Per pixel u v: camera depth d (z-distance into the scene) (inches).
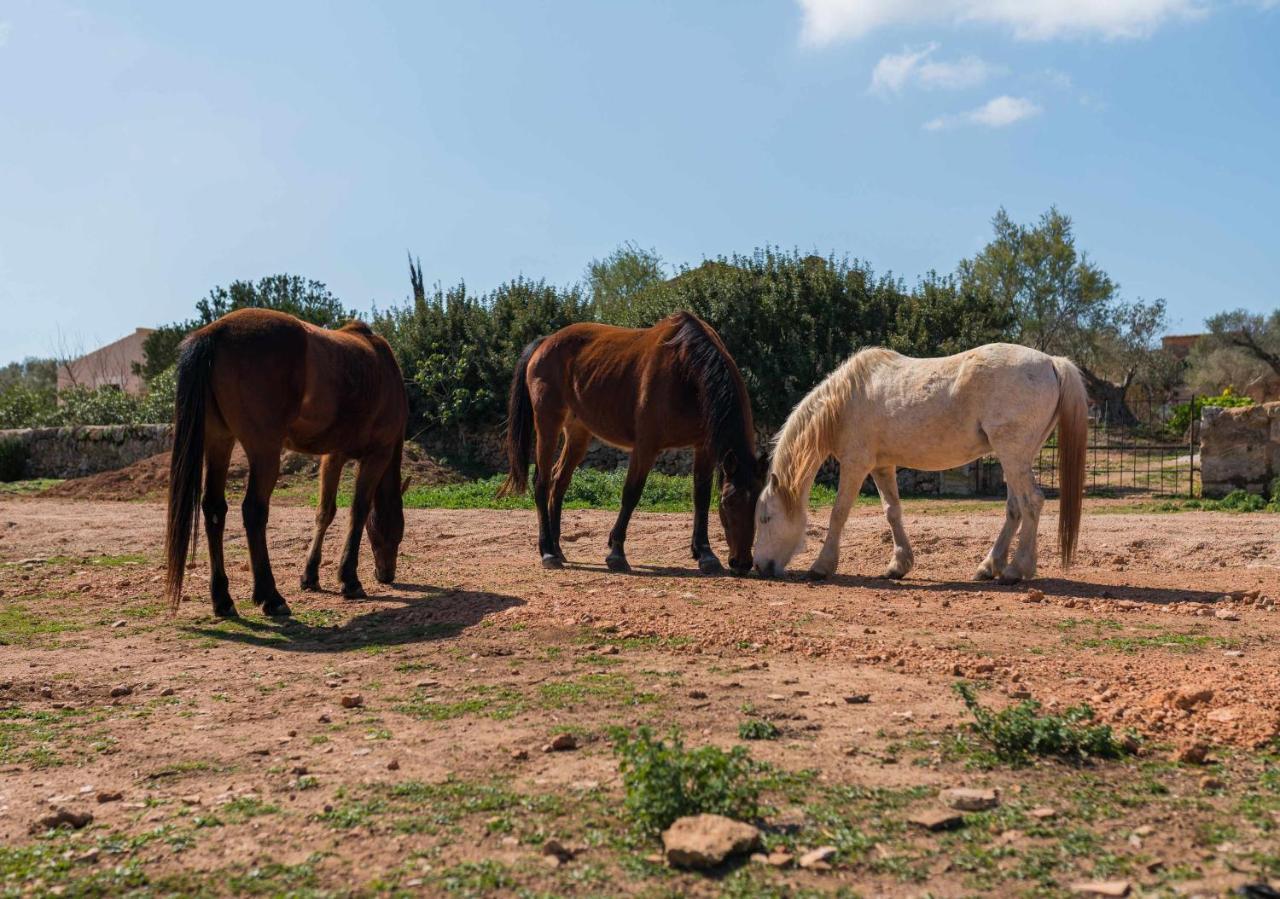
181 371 253.3
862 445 338.6
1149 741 153.3
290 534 463.2
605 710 175.0
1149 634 238.8
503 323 946.1
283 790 140.3
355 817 128.0
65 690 201.3
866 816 124.1
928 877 107.3
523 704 180.7
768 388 845.2
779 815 124.8
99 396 1147.3
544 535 387.2
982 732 153.0
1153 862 109.0
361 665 218.7
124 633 257.9
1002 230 1582.2
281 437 267.4
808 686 189.5
